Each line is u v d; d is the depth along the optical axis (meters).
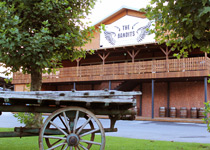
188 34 5.65
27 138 8.40
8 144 6.91
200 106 20.72
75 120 4.38
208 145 7.27
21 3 5.77
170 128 13.62
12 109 4.58
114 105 4.89
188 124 16.31
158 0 6.03
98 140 8.10
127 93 4.55
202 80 20.66
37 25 6.27
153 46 20.34
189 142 8.16
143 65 20.17
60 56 6.47
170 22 6.02
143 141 8.06
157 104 22.62
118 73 21.22
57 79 24.17
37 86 6.91
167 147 6.73
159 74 19.28
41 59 5.71
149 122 17.69
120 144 7.23
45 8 5.83
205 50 6.14
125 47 21.12
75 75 23.33
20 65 6.38
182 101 21.58
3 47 5.42
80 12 6.99
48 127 4.88
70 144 4.30
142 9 6.46
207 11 4.47
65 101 4.38
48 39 5.70
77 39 6.54
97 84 26.17
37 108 4.70
